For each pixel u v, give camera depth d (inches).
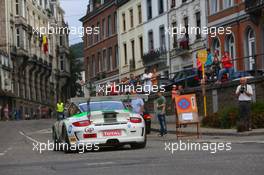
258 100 1204.5
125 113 747.4
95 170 497.7
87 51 3225.9
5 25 3159.5
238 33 1723.7
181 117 976.9
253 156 561.3
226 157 563.2
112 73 2847.0
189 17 2049.7
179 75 1662.2
